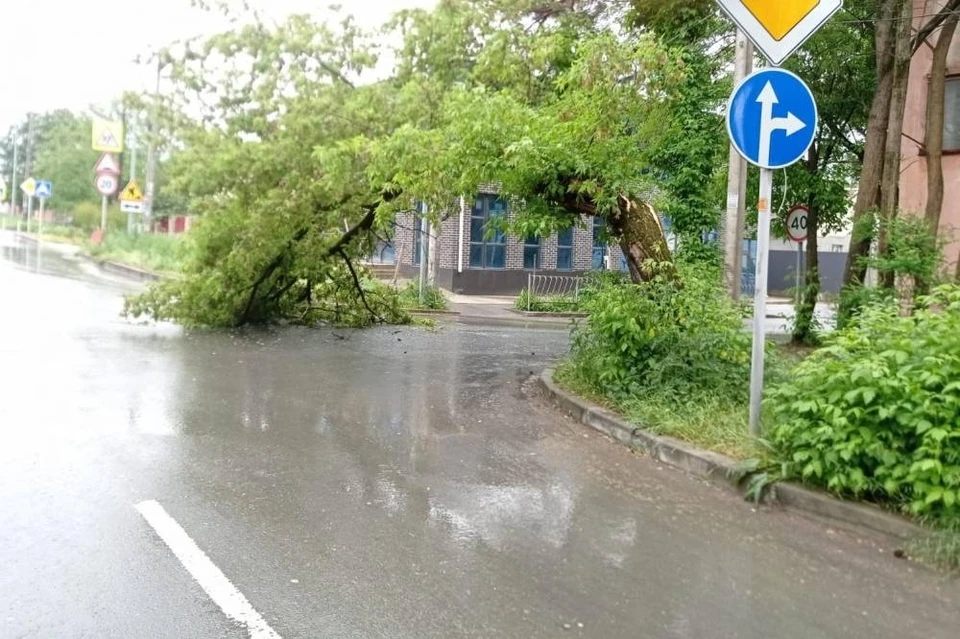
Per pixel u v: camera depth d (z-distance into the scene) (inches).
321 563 177.3
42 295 698.2
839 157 674.8
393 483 236.7
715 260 444.8
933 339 216.4
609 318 320.5
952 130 516.7
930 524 194.4
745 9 248.4
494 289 1179.9
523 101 465.1
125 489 220.5
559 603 161.5
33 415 294.4
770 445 236.7
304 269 579.2
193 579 166.9
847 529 206.5
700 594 167.9
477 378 423.5
